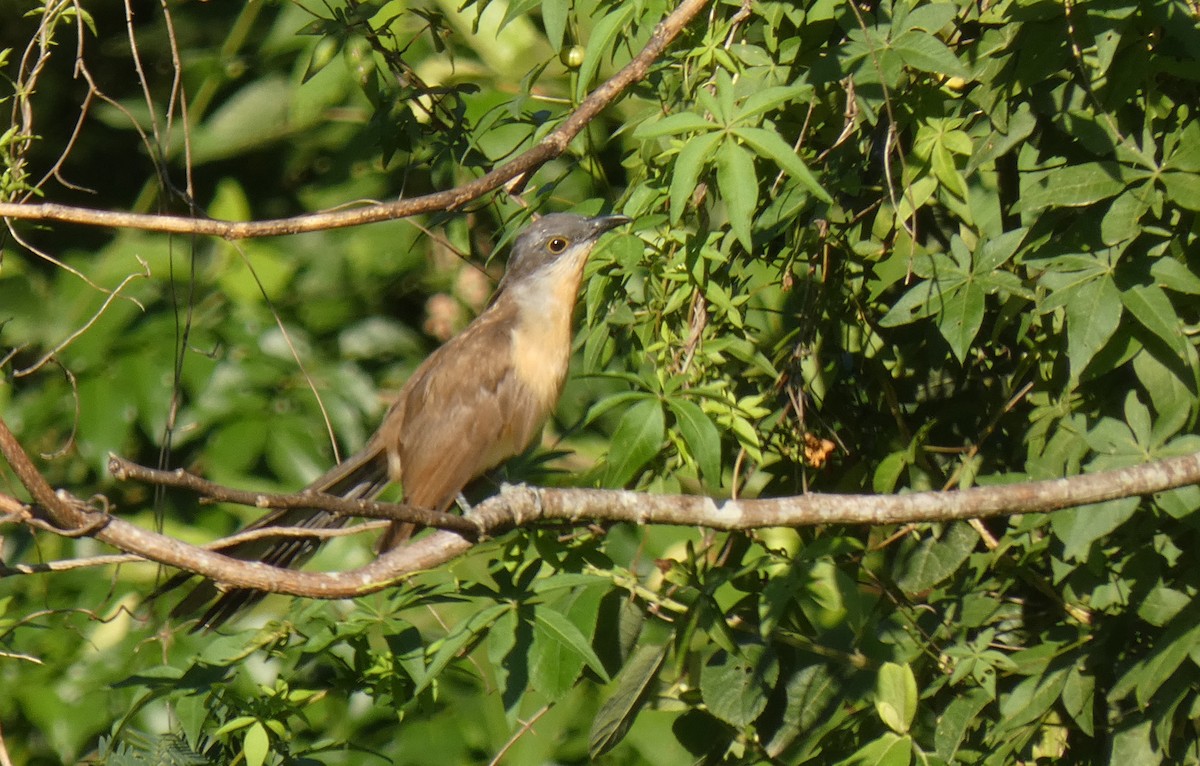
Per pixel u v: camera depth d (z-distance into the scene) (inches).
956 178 312.7
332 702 472.4
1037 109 307.3
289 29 577.3
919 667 338.3
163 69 608.7
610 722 338.6
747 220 273.7
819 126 344.8
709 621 323.9
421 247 588.1
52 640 506.0
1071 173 293.1
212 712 325.1
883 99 310.0
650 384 309.7
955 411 371.6
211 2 615.2
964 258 309.1
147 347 562.9
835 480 382.0
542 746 466.3
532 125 414.3
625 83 304.0
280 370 569.6
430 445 400.5
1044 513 301.4
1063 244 301.1
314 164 616.4
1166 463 284.0
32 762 505.7
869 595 343.6
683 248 344.2
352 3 419.5
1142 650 316.5
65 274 571.8
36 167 608.7
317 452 557.3
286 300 587.8
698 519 303.3
